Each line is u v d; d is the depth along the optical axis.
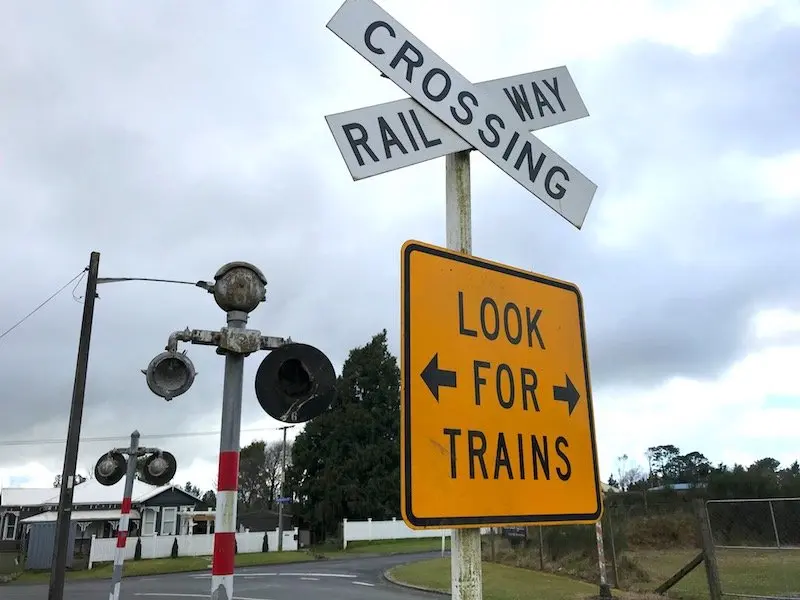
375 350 43.34
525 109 2.93
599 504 2.54
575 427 2.57
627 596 12.09
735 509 21.06
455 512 2.12
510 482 2.29
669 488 31.11
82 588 19.11
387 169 2.43
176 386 4.06
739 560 17.12
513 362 2.46
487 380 2.35
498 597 12.88
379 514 39.56
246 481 65.25
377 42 2.56
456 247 2.55
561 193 2.96
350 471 40.03
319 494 40.19
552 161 2.96
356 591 16.06
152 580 21.33
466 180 2.66
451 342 2.31
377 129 2.46
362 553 31.16
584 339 2.75
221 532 3.75
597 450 2.61
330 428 41.50
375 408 41.72
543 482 2.38
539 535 18.78
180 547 31.16
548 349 2.59
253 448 66.62
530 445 2.39
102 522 34.81
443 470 2.13
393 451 41.28
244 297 4.06
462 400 2.26
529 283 2.63
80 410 12.35
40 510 37.75
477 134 2.72
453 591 2.16
